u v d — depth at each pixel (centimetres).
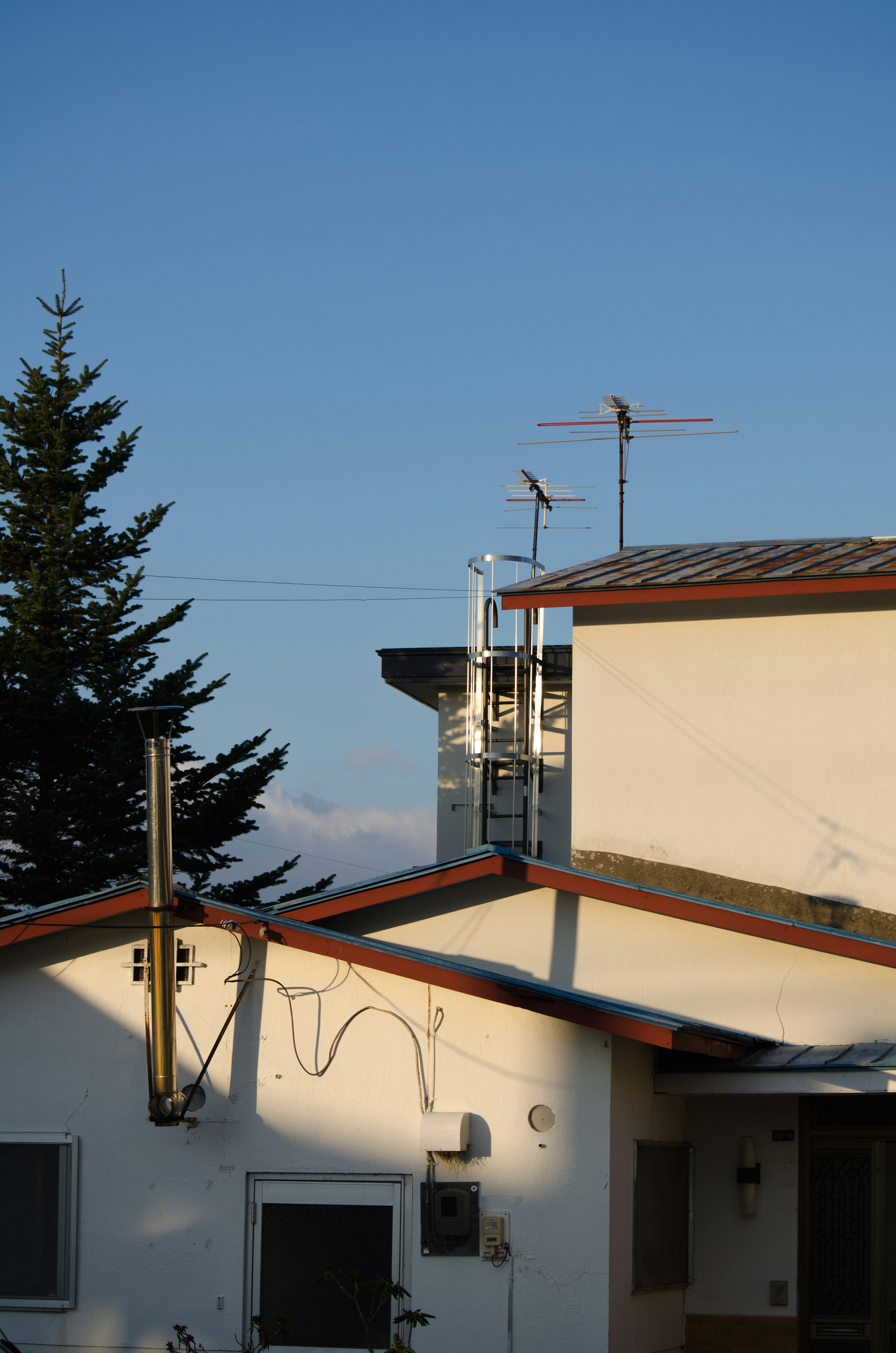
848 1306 1219
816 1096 1252
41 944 1184
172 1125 1090
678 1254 1206
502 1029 1111
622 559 1738
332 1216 1108
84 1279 1123
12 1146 1156
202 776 2442
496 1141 1094
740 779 1498
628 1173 1106
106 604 2520
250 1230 1115
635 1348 1101
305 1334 1090
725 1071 1160
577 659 1579
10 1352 1116
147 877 1145
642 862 1510
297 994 1146
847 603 1497
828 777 1469
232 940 1163
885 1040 1205
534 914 1338
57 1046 1166
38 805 2372
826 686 1489
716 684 1528
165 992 1102
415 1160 1101
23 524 2619
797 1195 1236
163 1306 1109
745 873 1474
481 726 1848
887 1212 1227
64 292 2669
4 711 2270
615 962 1302
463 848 2139
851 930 1420
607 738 1551
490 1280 1071
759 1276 1225
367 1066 1125
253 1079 1138
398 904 1380
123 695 2381
